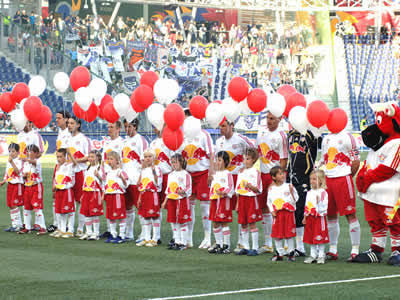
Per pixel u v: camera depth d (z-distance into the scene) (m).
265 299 6.76
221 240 10.34
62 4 40.06
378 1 48.78
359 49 47.66
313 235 9.16
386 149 9.28
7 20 38.19
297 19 45.38
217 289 7.26
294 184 10.31
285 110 10.23
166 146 10.65
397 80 46.28
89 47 40.34
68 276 8.05
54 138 33.09
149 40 41.56
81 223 12.22
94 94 11.85
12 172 12.64
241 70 43.22
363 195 9.49
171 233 12.56
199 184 11.02
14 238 11.79
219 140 10.99
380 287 7.39
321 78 45.25
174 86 10.95
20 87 12.23
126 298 6.80
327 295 6.95
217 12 43.56
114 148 11.94
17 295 6.96
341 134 9.73
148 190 10.98
